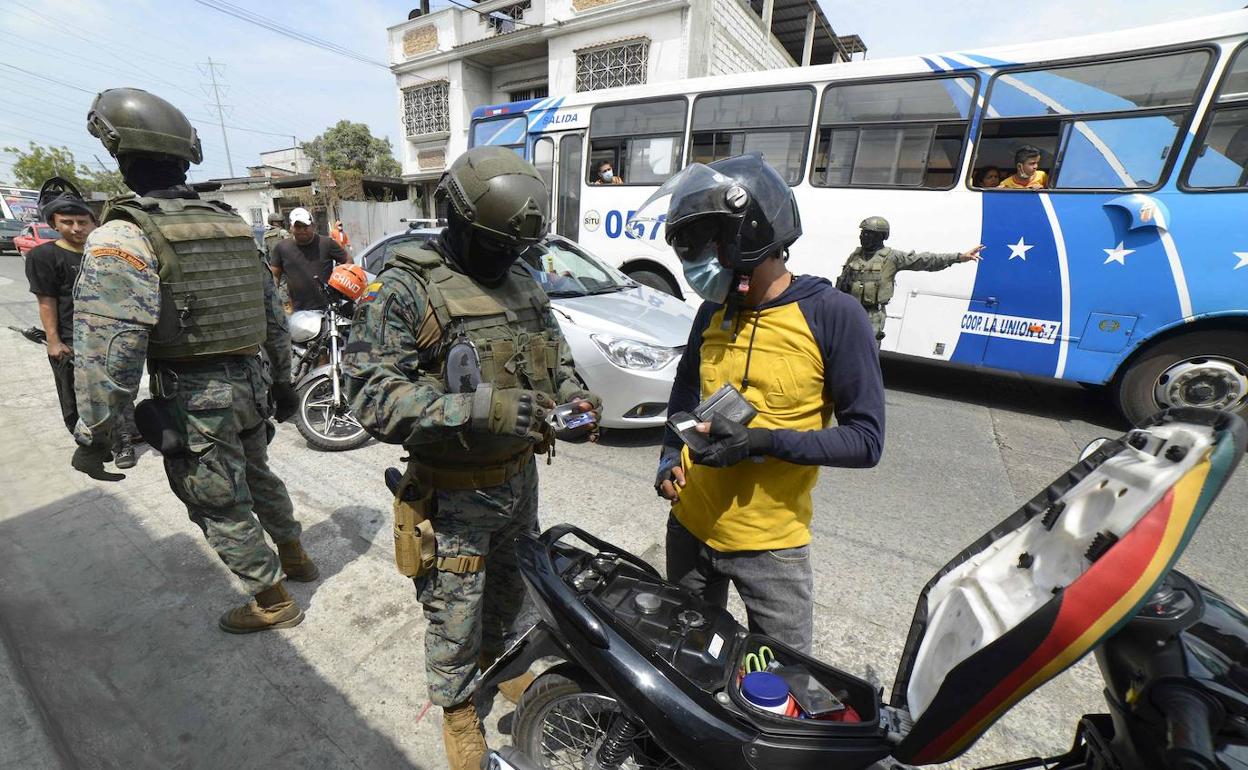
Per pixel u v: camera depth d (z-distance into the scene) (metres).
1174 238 4.09
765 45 14.90
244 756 1.65
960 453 3.99
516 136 7.41
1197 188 4.01
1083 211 4.38
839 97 5.21
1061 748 1.71
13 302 9.28
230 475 1.93
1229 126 3.88
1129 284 4.29
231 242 1.88
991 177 4.74
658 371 3.69
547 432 1.56
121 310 1.57
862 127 5.17
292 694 1.86
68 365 3.38
